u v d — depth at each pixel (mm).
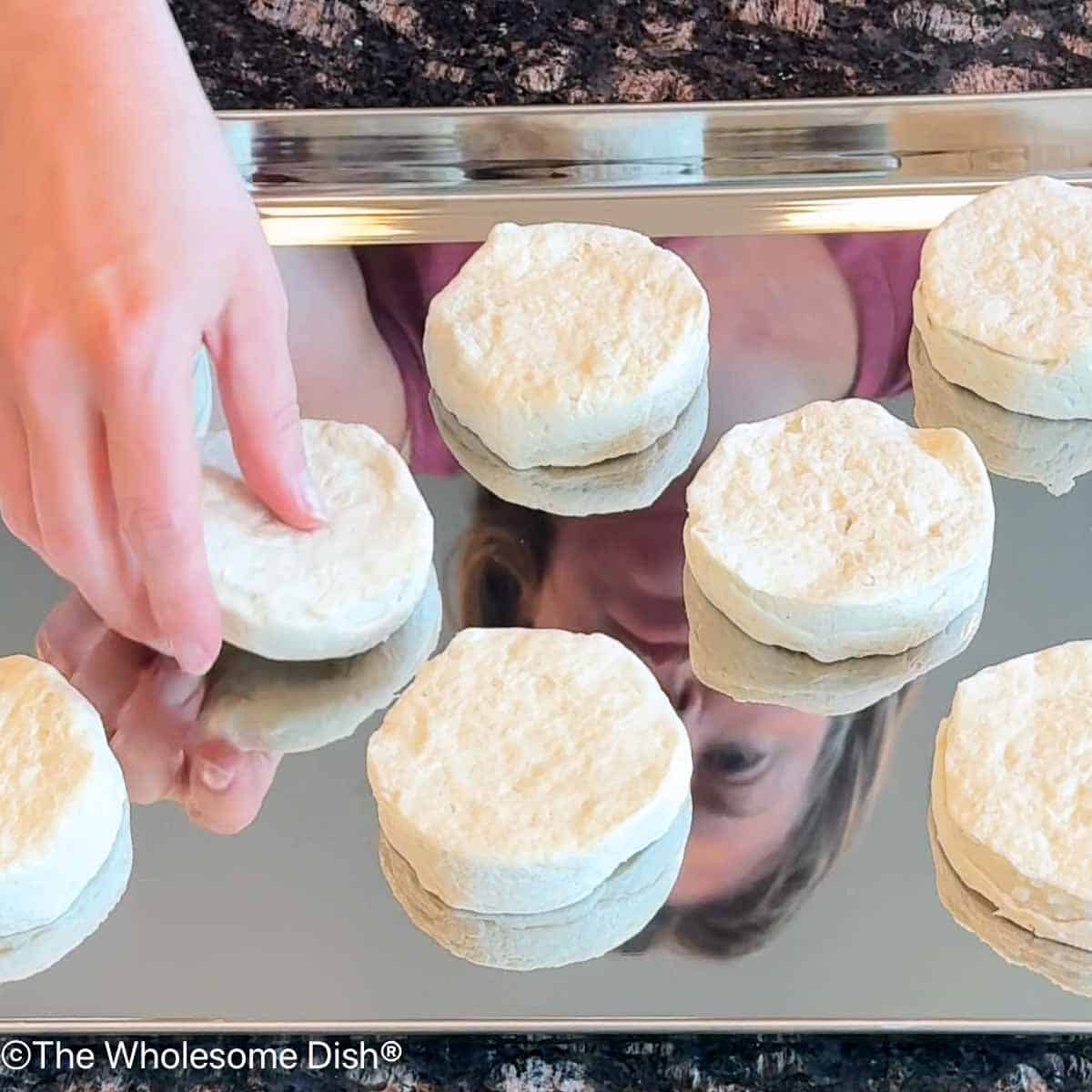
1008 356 938
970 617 878
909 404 971
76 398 694
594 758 774
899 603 833
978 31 1161
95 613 878
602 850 745
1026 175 1075
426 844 748
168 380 686
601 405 917
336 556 854
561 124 1068
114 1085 721
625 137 1074
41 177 705
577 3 1188
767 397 972
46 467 717
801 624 843
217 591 836
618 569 901
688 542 878
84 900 784
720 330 1006
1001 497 929
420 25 1176
